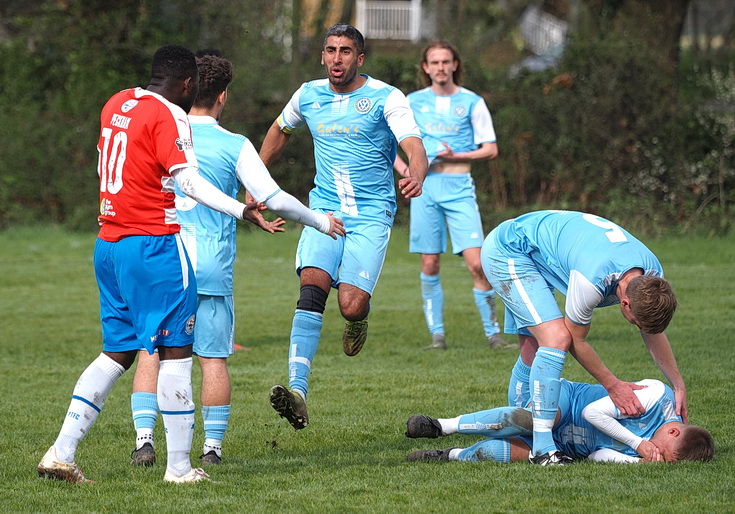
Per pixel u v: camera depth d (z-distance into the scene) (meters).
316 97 17.66
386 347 27.62
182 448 13.91
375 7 92.31
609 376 14.93
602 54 54.09
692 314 31.44
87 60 60.72
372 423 18.53
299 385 16.31
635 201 52.22
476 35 66.75
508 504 12.76
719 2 103.94
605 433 15.20
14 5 67.00
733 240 49.88
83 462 15.65
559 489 13.42
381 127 17.44
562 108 53.94
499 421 15.38
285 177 56.31
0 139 57.50
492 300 27.73
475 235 27.58
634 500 12.86
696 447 14.70
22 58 62.34
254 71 56.94
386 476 14.38
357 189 17.48
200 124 15.56
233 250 15.88
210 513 12.48
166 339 13.48
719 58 80.06
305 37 64.31
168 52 13.95
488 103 55.34
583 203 53.25
